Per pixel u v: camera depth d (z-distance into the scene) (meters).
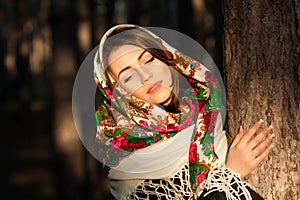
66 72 8.15
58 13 8.17
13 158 14.98
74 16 8.23
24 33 19.48
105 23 15.52
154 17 12.61
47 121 19.22
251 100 2.34
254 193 2.27
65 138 8.20
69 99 8.17
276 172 2.30
